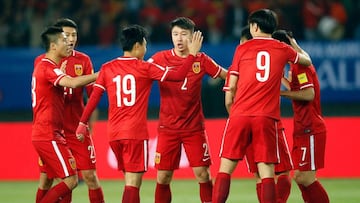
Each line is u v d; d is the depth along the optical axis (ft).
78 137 96.84
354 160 156.15
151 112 200.64
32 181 162.61
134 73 95.96
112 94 96.68
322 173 157.07
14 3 222.28
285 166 101.09
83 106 106.83
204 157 103.65
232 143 93.20
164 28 212.64
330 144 157.28
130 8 218.79
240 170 158.71
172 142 103.55
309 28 209.56
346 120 157.38
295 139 101.40
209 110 178.50
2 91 200.85
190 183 152.56
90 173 105.50
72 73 105.40
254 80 92.22
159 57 104.53
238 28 210.59
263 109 91.81
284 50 93.56
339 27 210.59
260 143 92.12
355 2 213.46
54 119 98.32
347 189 140.15
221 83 178.60
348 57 198.29
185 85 102.37
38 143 98.17
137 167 96.53
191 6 214.07
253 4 210.79
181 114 102.83
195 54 95.45
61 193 98.22
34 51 200.85
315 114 100.78
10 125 165.99
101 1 221.05
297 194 134.82
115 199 132.57
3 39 217.15
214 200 93.09
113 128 97.09
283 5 209.46
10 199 135.33
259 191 102.73
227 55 196.75
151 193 138.92
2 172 164.66
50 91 98.02
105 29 213.66
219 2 213.46
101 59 198.29
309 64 96.22
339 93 198.49
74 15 217.36
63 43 98.78
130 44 96.73
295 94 97.60
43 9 220.02
